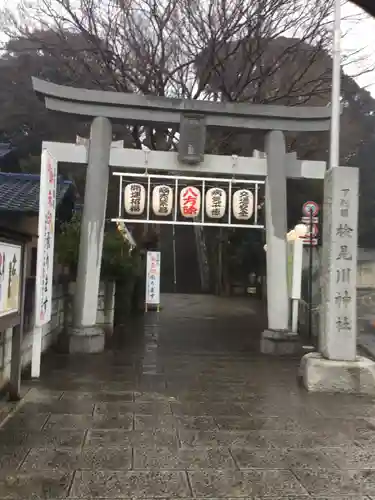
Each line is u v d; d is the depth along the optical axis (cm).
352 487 394
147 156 986
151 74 1561
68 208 1350
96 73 1658
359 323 1470
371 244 2856
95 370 813
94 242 962
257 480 404
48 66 2092
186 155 973
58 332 1091
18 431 507
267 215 1021
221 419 567
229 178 1073
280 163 1016
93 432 509
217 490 384
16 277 584
